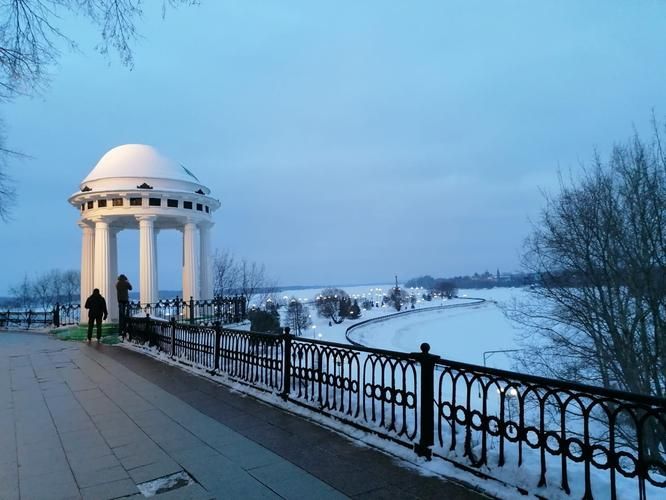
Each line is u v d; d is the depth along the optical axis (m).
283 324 58.78
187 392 7.81
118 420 6.21
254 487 4.11
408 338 60.88
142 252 17.23
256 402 7.12
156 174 17.84
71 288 61.53
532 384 3.89
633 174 16.58
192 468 4.55
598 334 17.03
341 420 5.80
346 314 77.56
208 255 19.84
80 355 12.26
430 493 3.93
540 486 3.73
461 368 4.46
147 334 13.58
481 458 4.18
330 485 4.12
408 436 4.91
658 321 15.46
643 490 3.16
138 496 3.99
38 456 4.95
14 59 4.94
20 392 7.93
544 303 19.12
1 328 23.34
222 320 17.23
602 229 16.73
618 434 10.63
